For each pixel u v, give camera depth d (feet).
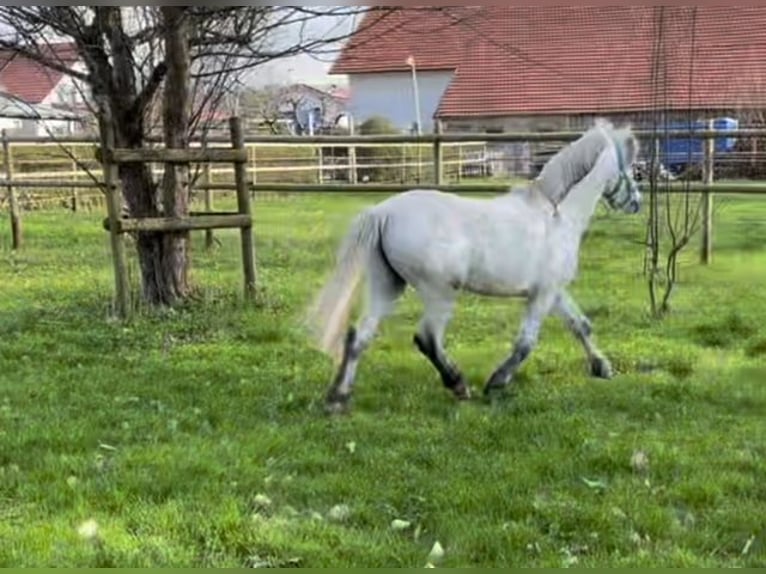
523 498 12.25
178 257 26.11
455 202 16.67
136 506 12.01
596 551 10.76
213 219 25.68
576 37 84.84
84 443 14.55
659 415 16.03
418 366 19.38
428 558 10.52
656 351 20.71
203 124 33.04
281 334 22.44
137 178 25.77
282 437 14.85
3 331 23.02
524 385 17.98
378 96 96.94
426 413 16.35
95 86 25.34
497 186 28.17
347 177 63.67
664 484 12.82
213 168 50.85
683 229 31.78
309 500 12.42
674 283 28.17
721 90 69.26
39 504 12.10
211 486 12.73
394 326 22.75
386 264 16.42
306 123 79.46
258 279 29.37
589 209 17.79
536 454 14.01
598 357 18.58
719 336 22.06
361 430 15.33
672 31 56.85
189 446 14.43
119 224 24.13
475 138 29.07
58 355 20.61
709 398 17.11
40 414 16.10
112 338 22.22
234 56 26.40
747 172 51.80
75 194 55.42
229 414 16.24
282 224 45.03
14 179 41.60
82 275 31.96
